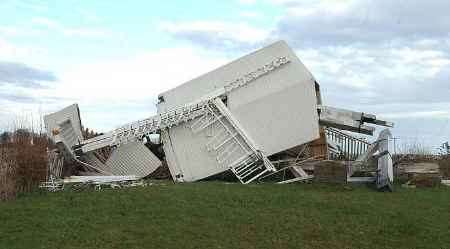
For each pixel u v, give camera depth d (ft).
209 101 91.35
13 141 76.69
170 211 58.59
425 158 106.22
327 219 57.88
